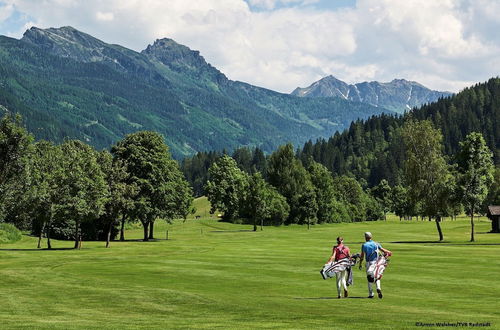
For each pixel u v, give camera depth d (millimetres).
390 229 126875
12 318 17281
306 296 22656
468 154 83812
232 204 152250
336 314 17094
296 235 103750
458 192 83062
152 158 88562
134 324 15664
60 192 65000
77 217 65250
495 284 26078
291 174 164625
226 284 27109
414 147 89938
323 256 45656
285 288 25531
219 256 46031
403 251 51125
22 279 29266
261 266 36594
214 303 20344
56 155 82688
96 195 66062
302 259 42375
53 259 44125
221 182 153625
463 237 93500
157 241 85750
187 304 20234
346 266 21688
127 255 48219
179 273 32344
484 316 16516
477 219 184875
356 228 135625
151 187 86688
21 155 52594
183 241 82938
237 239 88438
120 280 28844
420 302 20281
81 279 29141
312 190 152000
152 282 27984
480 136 83812
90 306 20062
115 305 20219
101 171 70500
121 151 88750
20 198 58750
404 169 92000
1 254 50938
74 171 66250
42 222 70438
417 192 88500
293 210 158625
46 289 24969
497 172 158375
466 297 21812
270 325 15094
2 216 63156
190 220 155125
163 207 90312
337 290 22734
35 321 16453
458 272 31453
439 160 88062
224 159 156625
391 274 30625
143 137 90375
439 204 85188
